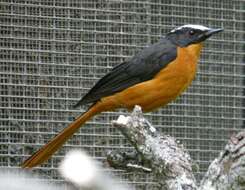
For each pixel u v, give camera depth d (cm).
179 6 1162
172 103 1166
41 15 1094
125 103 938
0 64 1075
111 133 1120
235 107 1195
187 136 1171
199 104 1182
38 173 1074
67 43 1102
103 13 1120
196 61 972
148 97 926
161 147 511
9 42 1080
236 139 435
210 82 1193
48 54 1095
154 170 506
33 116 1084
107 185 286
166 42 974
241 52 1205
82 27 1111
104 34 1120
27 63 1084
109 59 1119
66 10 1105
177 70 931
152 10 1147
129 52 1129
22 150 1076
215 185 438
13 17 1081
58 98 1094
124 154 621
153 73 930
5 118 1072
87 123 1116
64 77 1097
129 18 1134
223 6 1191
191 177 492
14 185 272
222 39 1209
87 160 290
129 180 1077
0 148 1069
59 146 898
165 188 495
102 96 937
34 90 1085
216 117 1186
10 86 1076
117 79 942
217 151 1180
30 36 1089
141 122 521
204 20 1181
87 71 1109
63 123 1094
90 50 1112
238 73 1204
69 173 286
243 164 423
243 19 1206
